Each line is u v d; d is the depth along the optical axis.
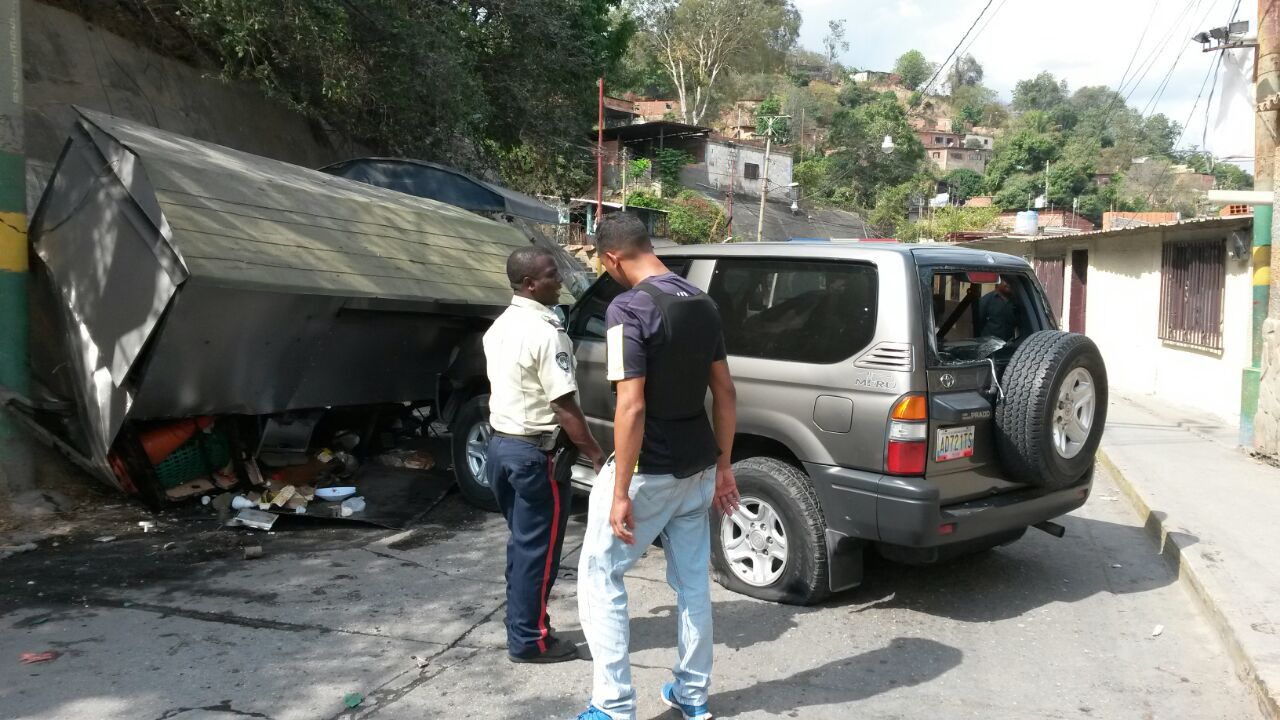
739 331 4.91
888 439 4.20
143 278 5.08
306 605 4.43
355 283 5.82
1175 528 5.95
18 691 3.42
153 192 5.04
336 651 3.91
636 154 46.41
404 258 6.55
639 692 3.62
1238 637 4.11
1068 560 5.68
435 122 13.76
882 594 4.90
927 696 3.69
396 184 11.47
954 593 4.97
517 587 3.79
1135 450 8.90
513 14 15.83
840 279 4.59
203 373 5.39
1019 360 4.48
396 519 5.88
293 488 5.96
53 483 5.88
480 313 6.85
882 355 4.28
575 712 3.43
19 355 5.59
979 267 4.75
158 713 3.29
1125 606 4.88
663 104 64.50
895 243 4.80
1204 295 11.80
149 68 10.34
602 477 3.24
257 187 5.86
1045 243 18.55
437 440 7.49
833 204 56.88
